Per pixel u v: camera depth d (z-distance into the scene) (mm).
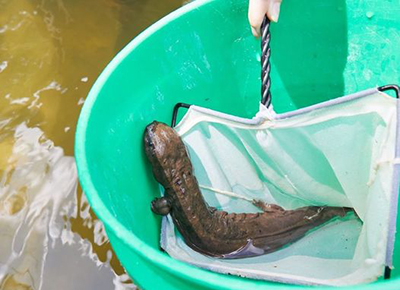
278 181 1196
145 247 826
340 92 1272
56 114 1500
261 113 1072
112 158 1028
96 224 1295
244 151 1172
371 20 1167
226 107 1268
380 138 1028
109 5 1773
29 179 1371
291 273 1070
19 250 1256
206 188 1196
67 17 1739
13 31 1707
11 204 1329
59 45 1663
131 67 1066
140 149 1126
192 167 1162
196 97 1208
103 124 1014
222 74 1216
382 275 935
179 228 1143
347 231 1164
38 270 1225
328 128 1065
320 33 1203
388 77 1204
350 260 1107
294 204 1229
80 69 1603
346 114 1035
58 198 1338
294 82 1269
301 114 1047
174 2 1779
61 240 1272
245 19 1168
